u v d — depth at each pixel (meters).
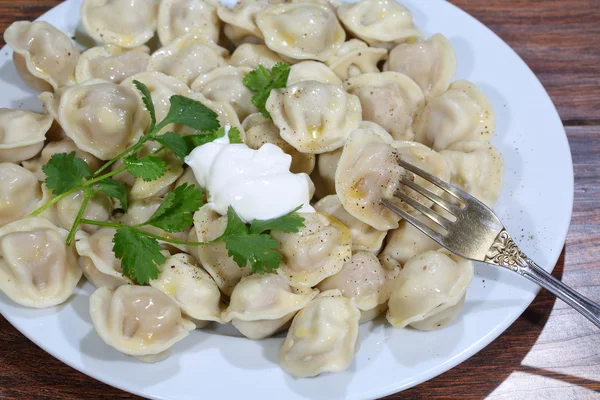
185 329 0.34
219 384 0.33
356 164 0.37
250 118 0.41
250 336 0.35
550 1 0.50
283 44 0.43
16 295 0.35
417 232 0.37
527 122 0.40
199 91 0.42
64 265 0.36
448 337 0.34
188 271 0.36
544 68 0.47
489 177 0.38
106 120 0.38
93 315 0.34
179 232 0.37
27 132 0.39
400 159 0.37
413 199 0.36
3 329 0.37
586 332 0.38
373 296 0.36
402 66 0.43
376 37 0.43
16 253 0.35
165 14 0.44
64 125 0.39
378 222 0.37
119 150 0.39
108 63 0.42
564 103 0.45
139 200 0.39
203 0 0.44
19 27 0.42
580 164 0.43
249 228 0.35
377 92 0.41
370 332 0.35
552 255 0.36
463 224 0.35
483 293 0.35
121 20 0.44
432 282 0.34
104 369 0.33
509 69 0.42
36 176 0.39
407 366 0.33
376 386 0.33
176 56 0.43
